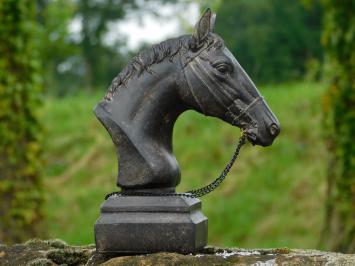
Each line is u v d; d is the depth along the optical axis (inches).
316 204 417.7
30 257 159.2
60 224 441.7
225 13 748.6
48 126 542.9
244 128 143.6
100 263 145.6
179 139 498.6
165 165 144.6
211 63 142.5
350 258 139.2
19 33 299.4
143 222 143.1
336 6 300.5
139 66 146.9
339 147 301.1
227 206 433.4
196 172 462.0
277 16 741.9
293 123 484.1
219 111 144.1
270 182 446.0
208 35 143.9
